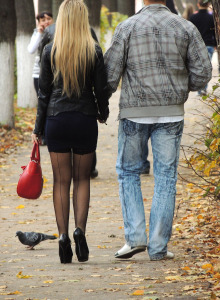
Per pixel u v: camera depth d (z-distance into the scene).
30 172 18.02
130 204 17.33
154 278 15.31
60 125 17.02
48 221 24.70
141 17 16.84
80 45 16.73
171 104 16.80
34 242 19.98
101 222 24.08
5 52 48.53
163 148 17.02
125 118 17.08
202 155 20.03
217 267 15.63
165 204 17.17
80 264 17.48
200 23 52.97
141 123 16.94
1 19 47.91
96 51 16.91
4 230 23.30
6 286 15.17
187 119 45.53
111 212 25.86
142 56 16.69
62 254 17.50
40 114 17.31
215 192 19.83
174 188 17.27
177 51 16.67
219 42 19.02
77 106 16.97
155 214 17.25
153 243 17.30
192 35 16.73
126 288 14.54
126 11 87.75
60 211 17.61
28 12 61.25
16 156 41.12
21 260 18.45
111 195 29.36
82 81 16.89
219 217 22.44
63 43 16.69
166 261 17.30
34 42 40.62
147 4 17.06
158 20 16.73
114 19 82.69
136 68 16.77
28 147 44.31
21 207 27.44
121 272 16.27
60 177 17.58
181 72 16.84
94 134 17.33
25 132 49.53
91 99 17.19
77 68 16.73
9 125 49.34
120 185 17.44
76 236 17.09
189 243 19.67
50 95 17.22
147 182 31.41
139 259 17.95
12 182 33.53
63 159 17.41
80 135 17.11
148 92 16.73
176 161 17.22
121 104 17.12
